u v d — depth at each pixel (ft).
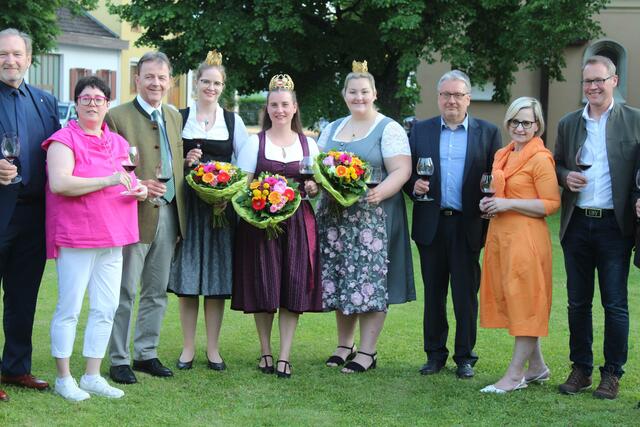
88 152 14.96
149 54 16.69
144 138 16.47
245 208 16.75
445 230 17.54
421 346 20.43
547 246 16.37
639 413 15.26
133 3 53.16
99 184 14.61
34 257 15.57
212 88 17.42
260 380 17.16
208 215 17.29
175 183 16.78
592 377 17.80
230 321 22.82
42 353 18.83
